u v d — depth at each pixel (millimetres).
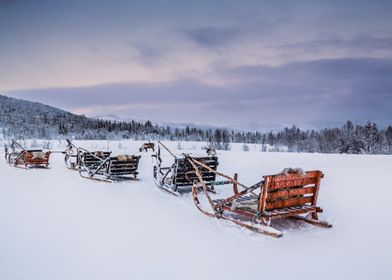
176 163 11086
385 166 18078
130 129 119438
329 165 18641
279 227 7570
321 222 7523
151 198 10594
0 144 46094
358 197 10375
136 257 5961
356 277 5230
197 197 10227
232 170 16500
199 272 5398
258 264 5691
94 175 14836
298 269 5508
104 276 5254
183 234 7148
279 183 7059
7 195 11016
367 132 70750
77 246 6461
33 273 5355
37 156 18547
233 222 7855
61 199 10422
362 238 6848
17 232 7242
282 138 115562
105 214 8672
